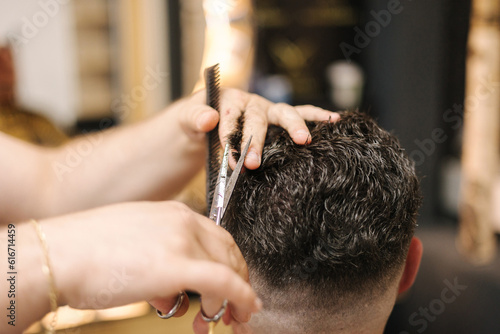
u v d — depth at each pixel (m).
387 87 1.92
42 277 0.32
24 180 0.78
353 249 0.45
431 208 1.95
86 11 1.62
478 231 1.58
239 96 0.61
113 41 1.68
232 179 0.44
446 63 1.92
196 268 0.31
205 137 0.64
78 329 1.25
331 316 0.48
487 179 1.54
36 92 1.61
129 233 0.33
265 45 2.00
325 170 0.45
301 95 2.07
